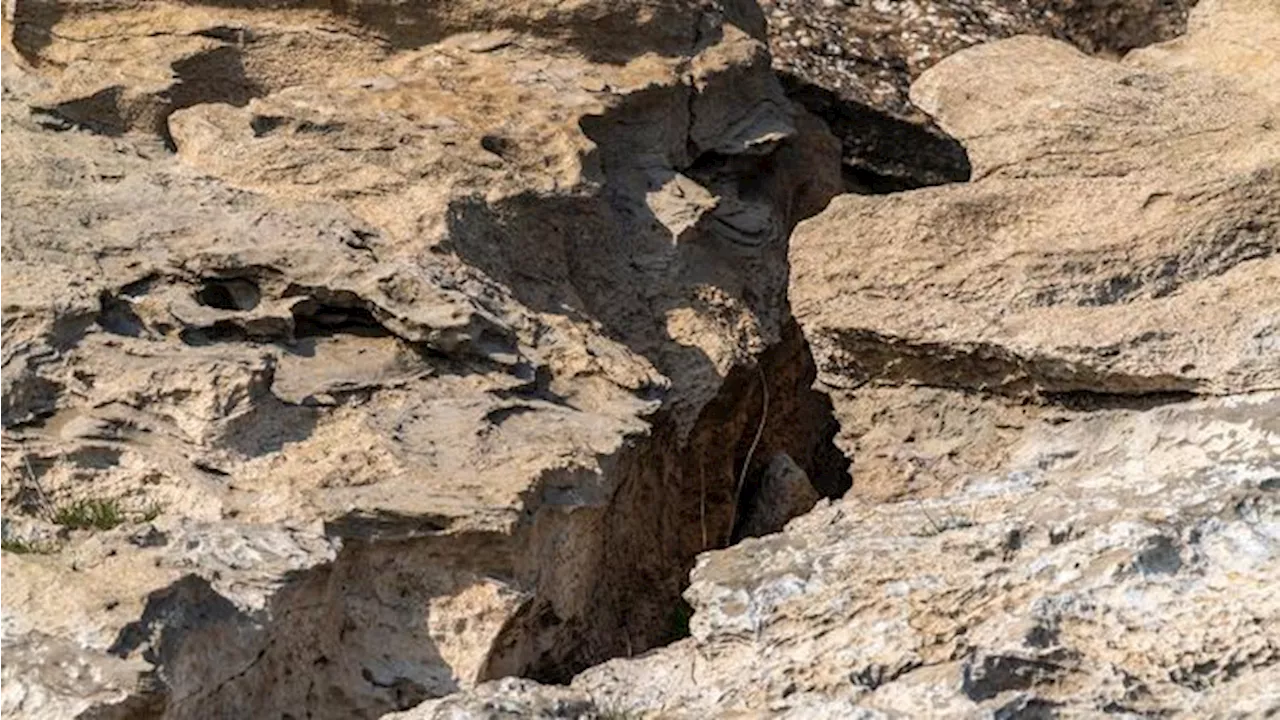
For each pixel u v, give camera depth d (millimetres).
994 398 37375
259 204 38625
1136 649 29219
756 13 47844
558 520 34625
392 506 33156
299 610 31688
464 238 38844
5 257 36281
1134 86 38219
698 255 42688
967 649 29906
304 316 36406
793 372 43562
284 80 42375
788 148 47406
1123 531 30359
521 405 35938
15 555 30328
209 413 34156
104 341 35031
